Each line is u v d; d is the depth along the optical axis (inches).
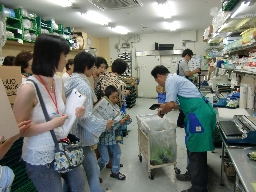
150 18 223.5
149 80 350.9
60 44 47.1
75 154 49.3
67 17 207.8
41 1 157.6
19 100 43.1
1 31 78.3
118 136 98.7
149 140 99.4
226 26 126.6
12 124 37.3
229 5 74.6
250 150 65.1
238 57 129.8
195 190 82.8
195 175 82.1
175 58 338.3
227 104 118.3
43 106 46.5
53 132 47.2
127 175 106.9
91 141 66.7
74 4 167.8
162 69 90.5
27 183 81.4
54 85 51.6
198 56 271.0
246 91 114.1
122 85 118.6
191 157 82.6
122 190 94.3
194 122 79.7
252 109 111.0
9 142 42.6
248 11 86.0
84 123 63.2
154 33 337.1
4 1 153.8
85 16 205.5
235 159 59.4
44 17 203.6
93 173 69.6
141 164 118.4
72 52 247.3
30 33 172.7
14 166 76.0
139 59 350.6
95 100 84.0
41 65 46.3
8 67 63.3
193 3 170.4
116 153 101.3
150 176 102.1
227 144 69.5
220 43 224.2
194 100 81.6
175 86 84.0
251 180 48.4
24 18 163.9
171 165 111.7
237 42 113.5
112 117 85.0
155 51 341.1
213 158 123.6
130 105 273.1
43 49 46.0
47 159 46.9
